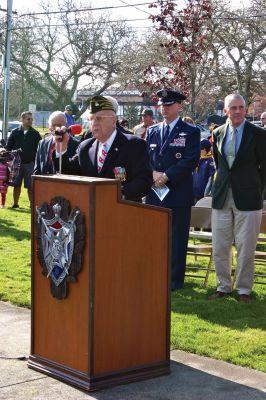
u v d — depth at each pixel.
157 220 4.39
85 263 4.12
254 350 5.09
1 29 31.00
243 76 19.42
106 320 4.20
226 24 18.55
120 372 4.31
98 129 4.79
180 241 7.18
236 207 6.64
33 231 4.50
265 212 7.47
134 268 4.30
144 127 10.41
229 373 4.62
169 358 4.57
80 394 4.16
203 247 7.46
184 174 6.99
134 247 4.28
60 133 5.18
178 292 7.10
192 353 5.05
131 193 4.73
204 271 8.27
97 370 4.21
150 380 4.44
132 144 4.83
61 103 32.62
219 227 6.81
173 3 14.06
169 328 4.54
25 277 7.59
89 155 4.92
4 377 4.44
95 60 31.47
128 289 4.29
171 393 4.23
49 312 4.44
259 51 19.20
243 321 5.93
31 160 14.14
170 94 7.09
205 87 19.55
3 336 5.39
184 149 7.05
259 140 6.61
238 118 6.61
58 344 4.39
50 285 4.39
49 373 4.43
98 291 4.13
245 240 6.65
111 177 4.81
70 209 4.18
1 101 35.03
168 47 14.37
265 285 7.50
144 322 4.40
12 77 33.28
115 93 27.50
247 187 6.61
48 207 4.33
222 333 5.54
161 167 7.12
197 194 10.52
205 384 4.41
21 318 5.95
